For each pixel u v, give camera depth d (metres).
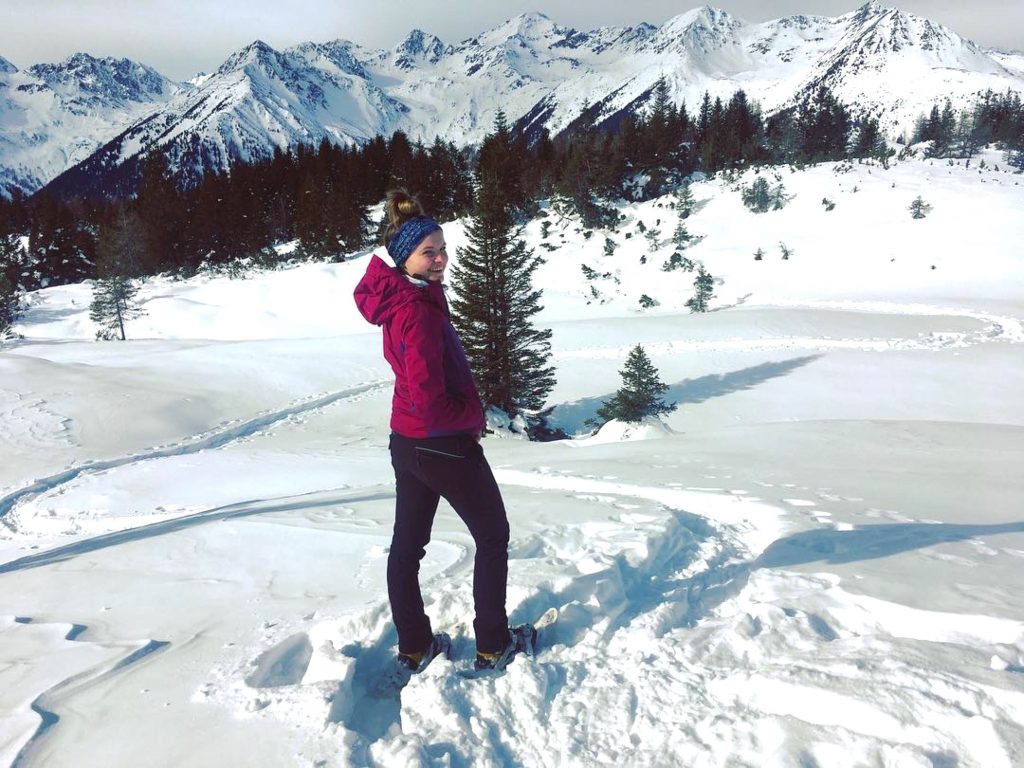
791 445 9.20
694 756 1.77
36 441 19.89
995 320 33.16
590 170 62.50
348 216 66.88
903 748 1.60
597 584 2.80
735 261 49.66
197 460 15.95
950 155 80.50
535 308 24.95
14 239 91.19
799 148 79.06
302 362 30.09
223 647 2.57
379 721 2.15
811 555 3.60
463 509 2.31
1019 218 49.69
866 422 11.16
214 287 61.66
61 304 63.41
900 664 1.98
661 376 27.27
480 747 1.91
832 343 30.34
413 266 2.21
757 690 1.99
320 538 4.13
